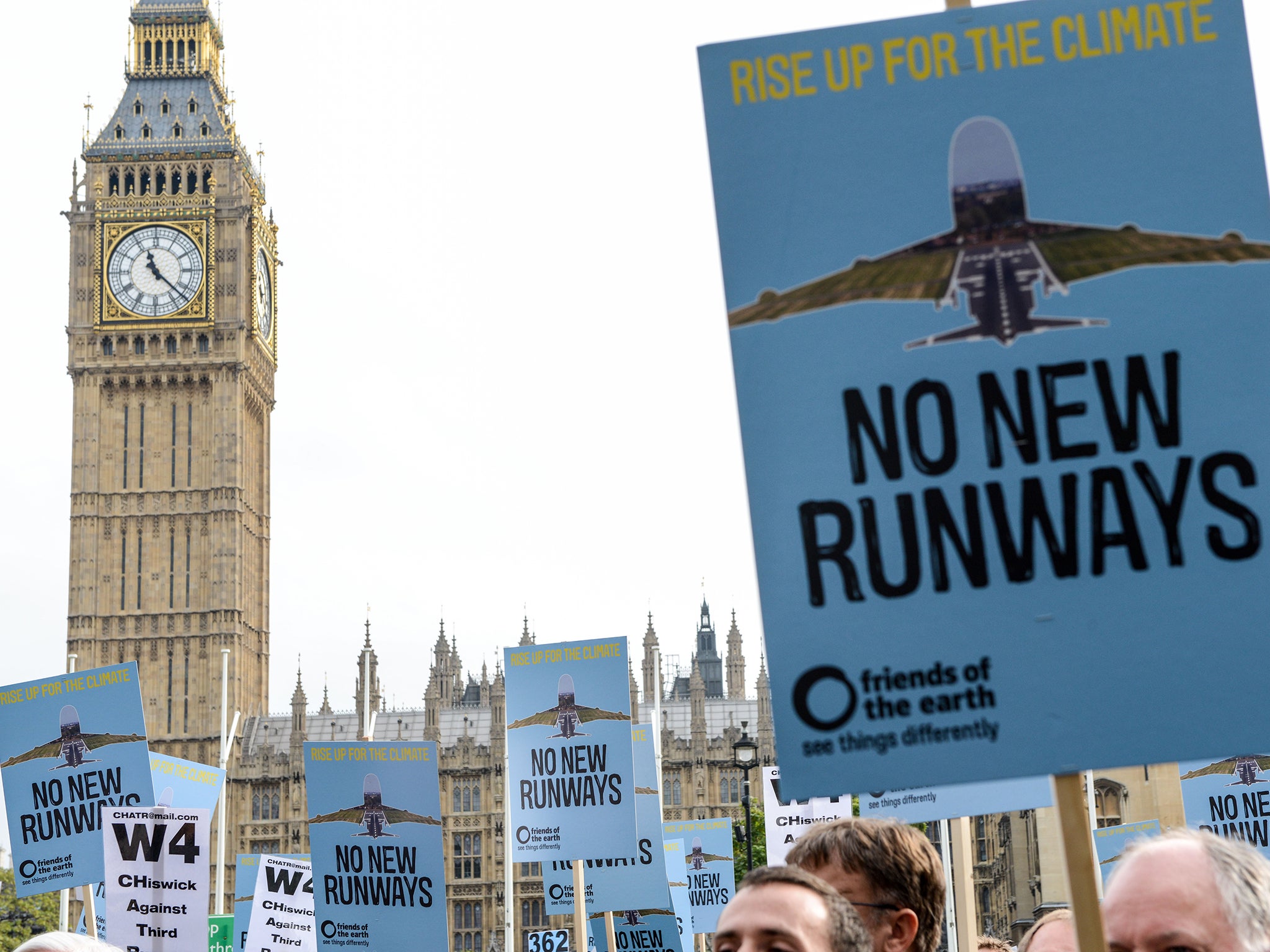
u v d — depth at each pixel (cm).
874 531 492
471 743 12631
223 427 12600
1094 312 498
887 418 498
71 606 12288
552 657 2369
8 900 10650
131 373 12588
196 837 2188
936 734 478
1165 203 504
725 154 516
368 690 11206
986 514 490
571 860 2502
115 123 12962
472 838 12481
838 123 513
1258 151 503
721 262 511
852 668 484
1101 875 2038
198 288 12675
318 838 2136
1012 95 512
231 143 12912
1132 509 486
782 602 491
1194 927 413
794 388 502
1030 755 474
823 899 454
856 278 506
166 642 12288
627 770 2323
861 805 1416
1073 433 493
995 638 482
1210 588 480
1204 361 494
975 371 498
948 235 506
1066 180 507
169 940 2150
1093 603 482
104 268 12669
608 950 2397
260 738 12775
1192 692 474
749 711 13188
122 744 2236
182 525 12469
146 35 13300
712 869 3362
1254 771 1630
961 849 1476
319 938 2116
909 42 516
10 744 2256
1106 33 513
